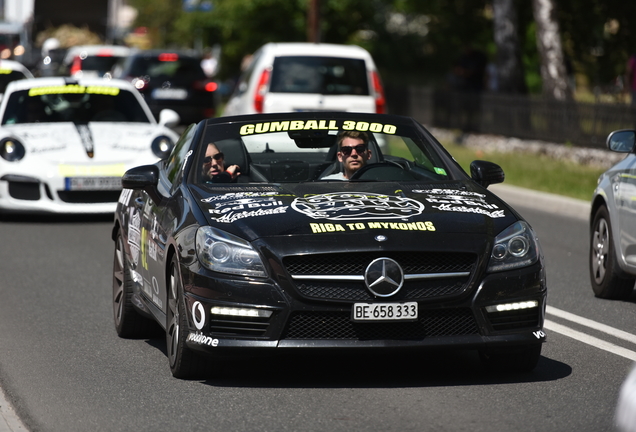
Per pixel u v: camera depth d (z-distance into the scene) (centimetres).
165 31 9469
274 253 1053
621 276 1584
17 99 2627
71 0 6875
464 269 1066
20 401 1078
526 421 980
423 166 1291
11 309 1562
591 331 1392
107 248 2130
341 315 1052
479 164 1303
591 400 1051
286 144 1294
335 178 1271
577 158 3697
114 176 2408
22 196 2402
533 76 6825
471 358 1234
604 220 1631
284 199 1149
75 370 1205
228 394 1088
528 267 1087
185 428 977
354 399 1061
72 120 2609
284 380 1140
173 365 1155
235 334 1061
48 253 2067
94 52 5684
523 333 1082
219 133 1305
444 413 1008
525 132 4078
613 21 4888
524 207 2850
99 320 1491
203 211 1130
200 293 1073
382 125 1337
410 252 1057
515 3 4847
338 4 6750
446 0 5488
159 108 4766
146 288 1287
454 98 4656
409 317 1048
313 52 3178
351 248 1045
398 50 8088
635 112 3503
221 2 6862
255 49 6888
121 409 1043
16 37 6569
